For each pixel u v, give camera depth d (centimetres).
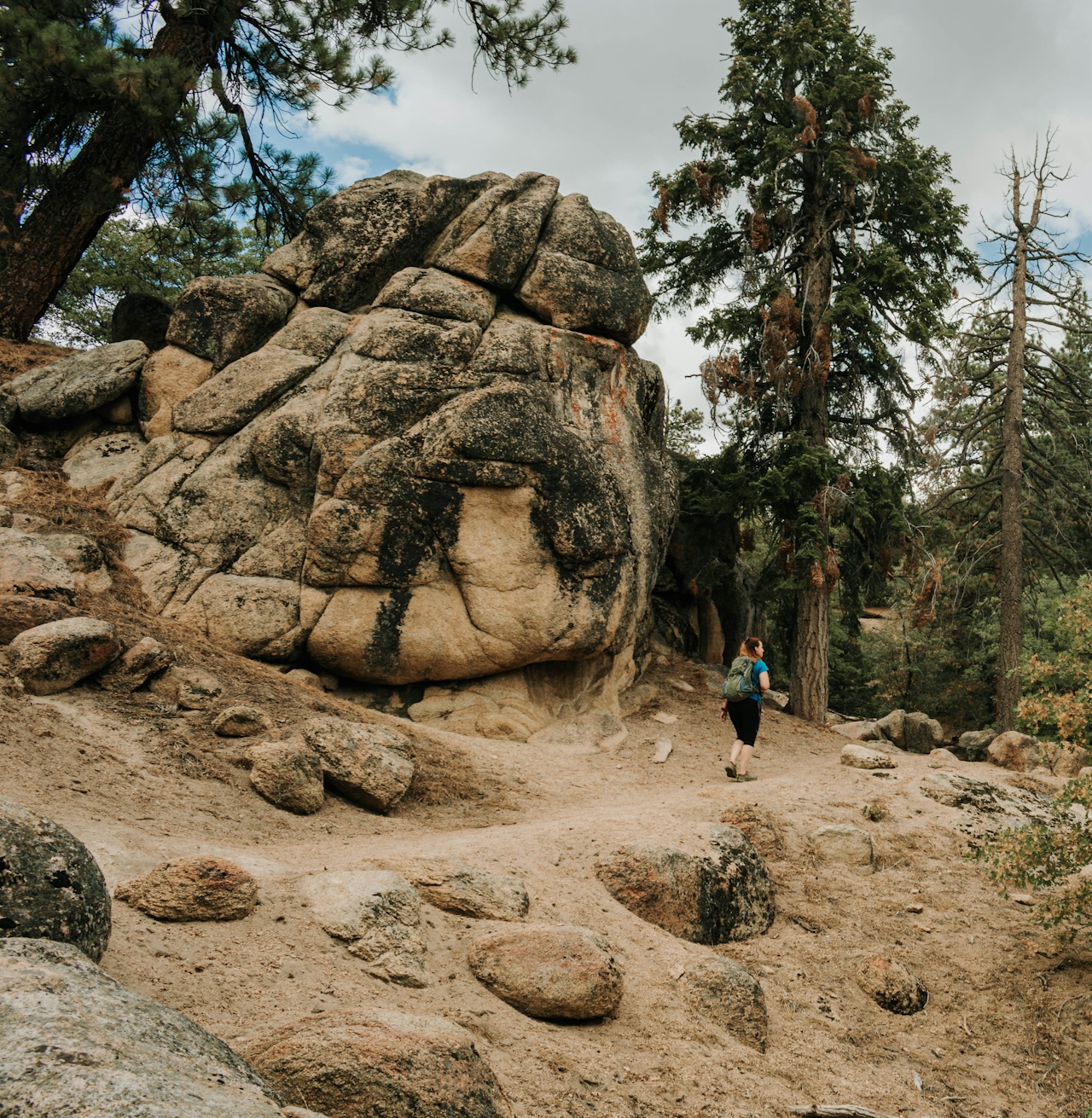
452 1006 523
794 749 1466
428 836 830
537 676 1379
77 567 1148
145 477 1312
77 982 312
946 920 878
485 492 1299
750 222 1867
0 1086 243
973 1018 763
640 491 1488
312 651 1272
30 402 1371
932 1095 664
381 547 1267
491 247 1470
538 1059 505
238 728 897
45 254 1695
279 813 808
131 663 933
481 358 1382
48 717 818
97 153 1688
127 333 1678
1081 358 2688
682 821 888
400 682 1302
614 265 1535
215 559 1262
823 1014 718
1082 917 870
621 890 752
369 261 1505
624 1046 559
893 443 1944
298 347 1398
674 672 1716
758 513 1880
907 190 1858
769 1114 543
